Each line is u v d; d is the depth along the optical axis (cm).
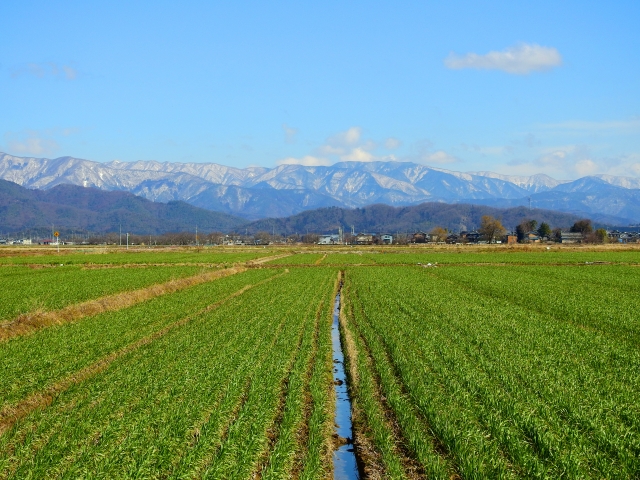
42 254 11744
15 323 2770
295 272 6912
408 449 1388
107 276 5881
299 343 2609
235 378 1827
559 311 3381
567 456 1216
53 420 1455
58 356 2167
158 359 2120
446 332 2691
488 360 2062
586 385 1748
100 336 2603
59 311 3148
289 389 1784
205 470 1217
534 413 1487
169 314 3344
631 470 1177
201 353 2242
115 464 1204
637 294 4266
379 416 1585
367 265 8412
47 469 1184
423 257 10362
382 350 2317
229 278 6000
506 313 3288
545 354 2188
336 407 1816
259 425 1450
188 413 1499
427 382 1798
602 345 2370
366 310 3469
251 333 2678
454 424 1429
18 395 1703
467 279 5547
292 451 1355
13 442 1343
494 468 1198
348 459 1438
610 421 1427
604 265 7900
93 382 1809
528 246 14550
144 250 14475
